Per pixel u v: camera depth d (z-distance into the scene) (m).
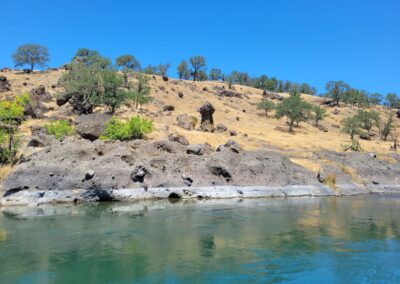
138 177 29.86
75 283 11.91
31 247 15.64
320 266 13.76
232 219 22.11
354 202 31.83
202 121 64.75
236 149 39.16
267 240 17.34
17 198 26.25
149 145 35.81
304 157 48.97
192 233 18.39
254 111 121.31
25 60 116.75
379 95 185.12
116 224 20.09
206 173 33.44
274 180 35.75
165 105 93.56
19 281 12.03
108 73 65.62
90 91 63.25
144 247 15.78
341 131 104.69
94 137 42.06
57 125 42.69
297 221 22.00
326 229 19.92
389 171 47.16
